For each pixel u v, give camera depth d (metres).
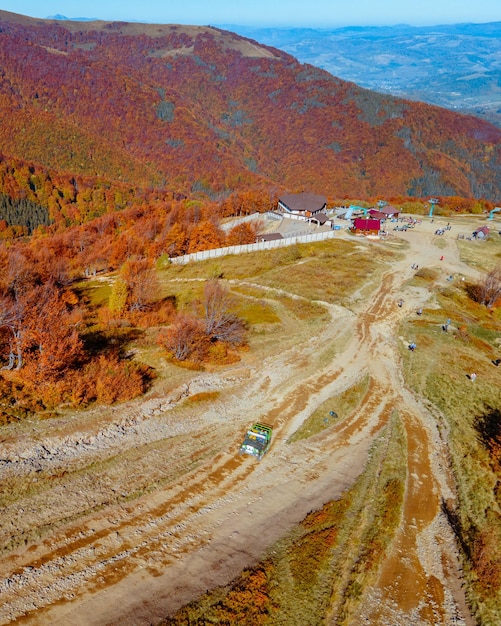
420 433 35.59
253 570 21.84
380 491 28.69
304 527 25.09
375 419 37.06
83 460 27.66
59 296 56.94
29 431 28.81
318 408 37.56
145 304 54.59
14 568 20.44
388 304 62.34
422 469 31.45
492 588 22.27
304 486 28.62
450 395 40.84
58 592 19.77
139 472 27.66
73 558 21.39
